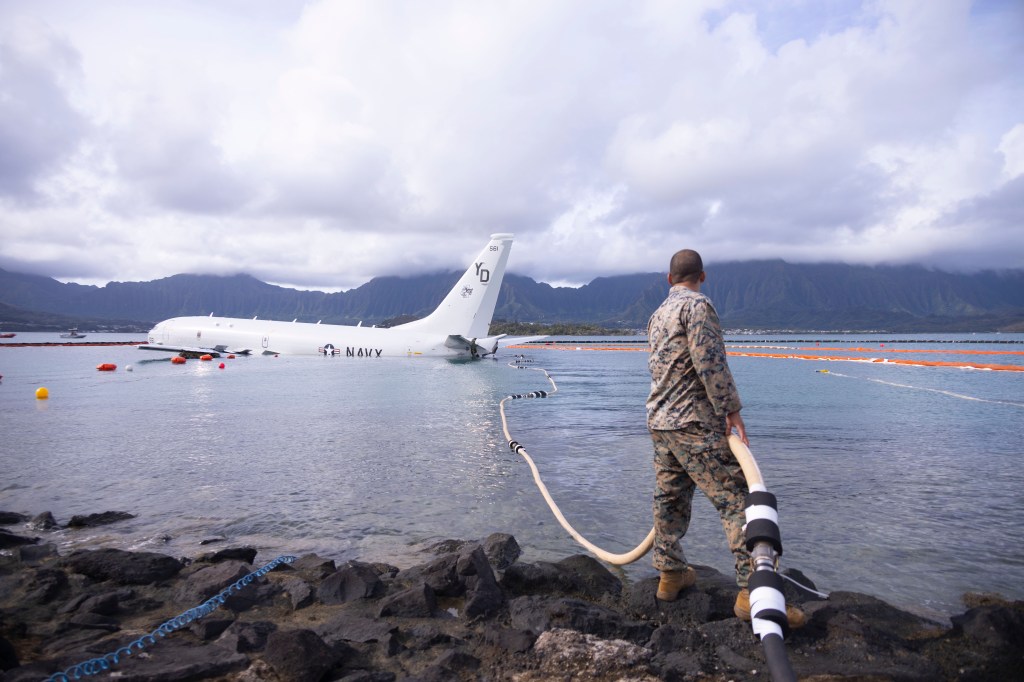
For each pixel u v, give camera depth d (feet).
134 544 17.40
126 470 26.48
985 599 13.02
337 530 18.52
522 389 66.80
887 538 17.12
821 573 14.75
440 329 147.33
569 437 34.81
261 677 9.40
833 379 79.66
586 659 10.09
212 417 43.55
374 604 12.98
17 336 546.26
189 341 150.10
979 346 281.95
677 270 12.42
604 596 13.47
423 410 47.70
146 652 10.25
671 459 12.16
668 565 12.64
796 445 31.42
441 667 9.65
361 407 49.70
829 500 20.98
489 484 23.82
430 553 16.52
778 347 258.98
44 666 9.52
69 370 103.91
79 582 14.19
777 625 7.16
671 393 11.57
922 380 78.79
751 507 8.58
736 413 10.73
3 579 13.98
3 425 39.65
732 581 14.08
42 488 23.61
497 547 16.14
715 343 10.79
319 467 26.89
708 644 11.00
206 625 11.33
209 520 19.53
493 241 145.89
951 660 10.30
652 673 9.72
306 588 13.37
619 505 20.90
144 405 51.21
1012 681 9.56
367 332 148.05
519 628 11.76
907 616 12.12
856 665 10.07
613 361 141.08
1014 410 45.75
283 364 118.83
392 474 25.49
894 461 27.37
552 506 19.90
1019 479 23.90
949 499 21.07
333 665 9.78
